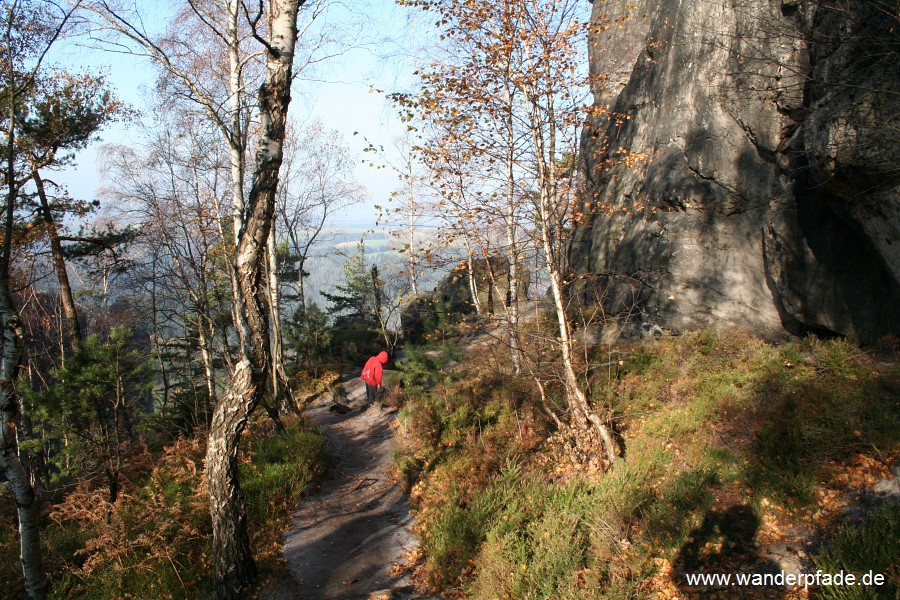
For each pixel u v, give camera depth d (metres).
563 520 6.88
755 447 7.44
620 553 6.35
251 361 6.45
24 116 12.45
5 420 5.83
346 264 27.84
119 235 15.80
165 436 13.44
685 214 12.88
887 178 7.80
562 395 10.60
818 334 10.80
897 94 7.45
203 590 7.01
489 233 9.58
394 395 15.83
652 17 16.59
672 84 13.84
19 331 6.01
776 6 11.22
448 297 23.09
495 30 8.37
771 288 11.46
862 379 7.95
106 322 20.89
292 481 9.85
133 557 7.64
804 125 9.36
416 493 9.38
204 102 8.96
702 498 6.84
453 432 11.11
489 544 6.65
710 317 12.17
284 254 23.80
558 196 8.64
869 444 6.74
